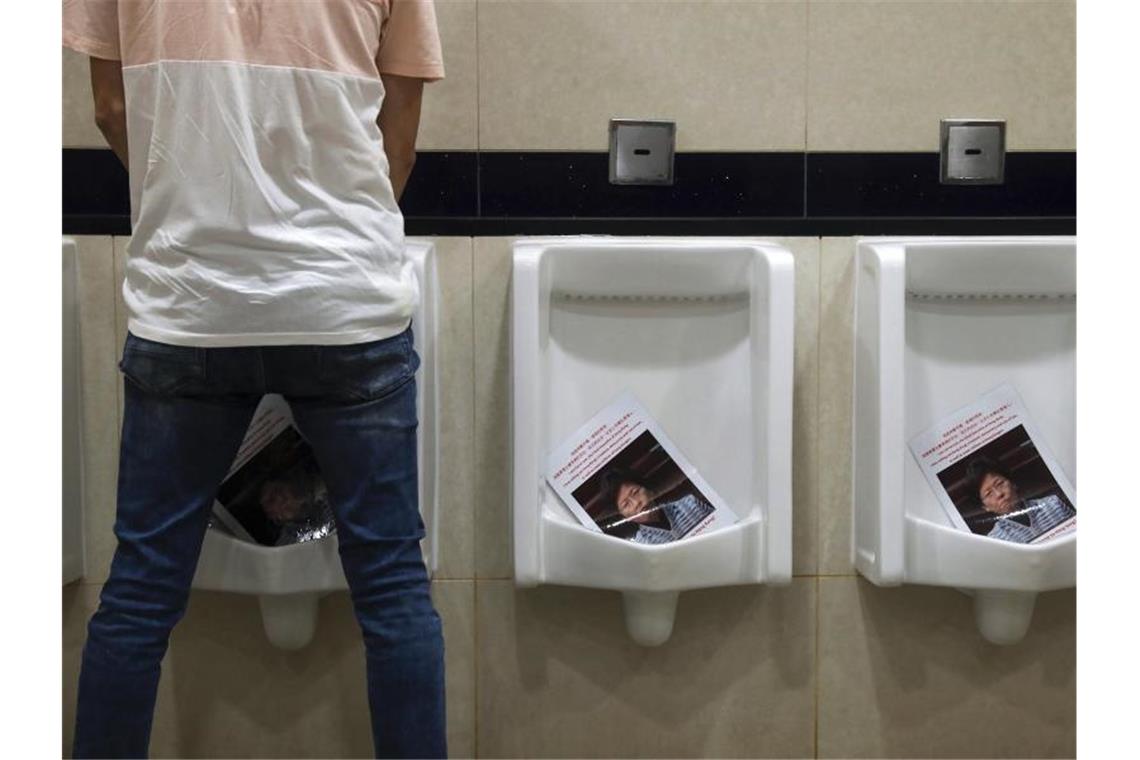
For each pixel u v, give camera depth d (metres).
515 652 2.11
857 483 2.09
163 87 1.62
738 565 1.94
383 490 1.72
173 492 1.69
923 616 2.12
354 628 2.10
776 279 1.90
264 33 1.62
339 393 1.68
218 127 1.61
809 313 2.08
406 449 1.74
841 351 2.09
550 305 1.99
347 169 1.66
